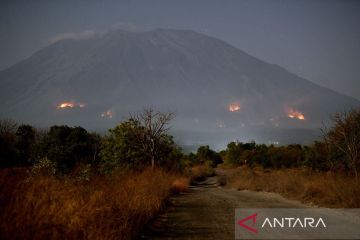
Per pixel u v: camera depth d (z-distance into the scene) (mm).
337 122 21031
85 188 11703
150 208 13508
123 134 26953
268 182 26266
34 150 23234
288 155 54062
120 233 9367
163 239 9906
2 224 7312
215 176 59094
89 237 8430
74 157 21391
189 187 32312
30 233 7445
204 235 10172
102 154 25609
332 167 21328
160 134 28266
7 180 9594
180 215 13977
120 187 14023
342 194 14766
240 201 18312
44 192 9594
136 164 26172
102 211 10062
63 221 8570
